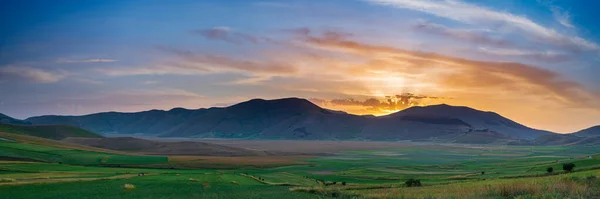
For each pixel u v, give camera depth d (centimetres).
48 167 12762
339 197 5353
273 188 7881
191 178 9919
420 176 14400
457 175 14112
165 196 6200
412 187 7556
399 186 8488
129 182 8375
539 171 12481
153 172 13225
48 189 6688
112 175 10581
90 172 11925
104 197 5988
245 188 7844
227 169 18875
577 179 5144
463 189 5262
